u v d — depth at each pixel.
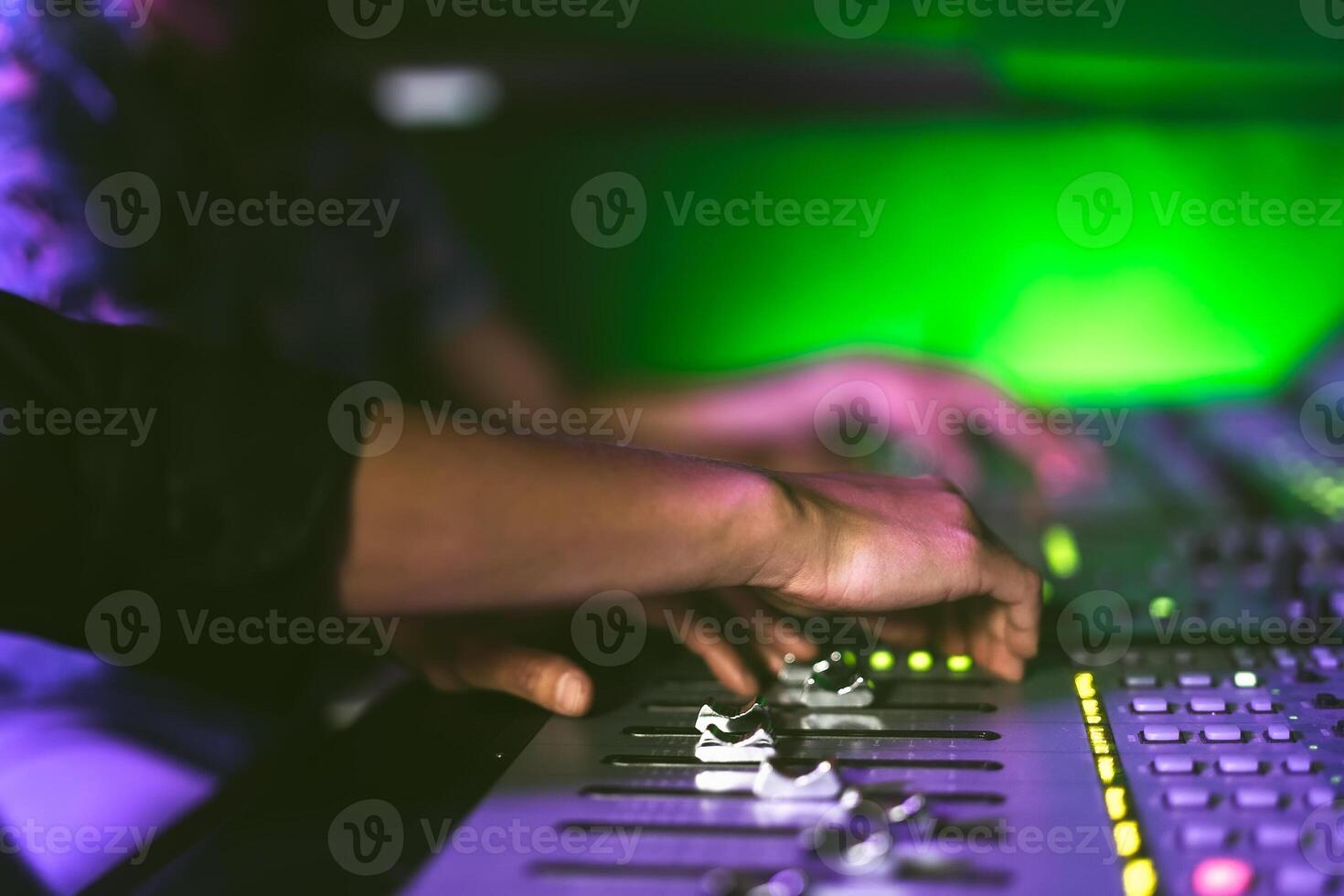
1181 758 0.47
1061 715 0.55
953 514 0.60
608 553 0.50
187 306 1.09
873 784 0.46
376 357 1.42
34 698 0.82
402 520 0.46
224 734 0.79
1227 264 1.45
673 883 0.37
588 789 0.47
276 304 1.25
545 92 1.53
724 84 1.52
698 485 0.52
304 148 1.40
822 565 0.55
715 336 1.61
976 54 1.46
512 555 0.48
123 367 0.44
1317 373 1.37
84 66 0.99
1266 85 1.44
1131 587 0.79
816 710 0.57
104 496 0.42
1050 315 1.50
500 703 0.60
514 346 1.52
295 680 0.62
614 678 0.65
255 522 0.44
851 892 0.36
